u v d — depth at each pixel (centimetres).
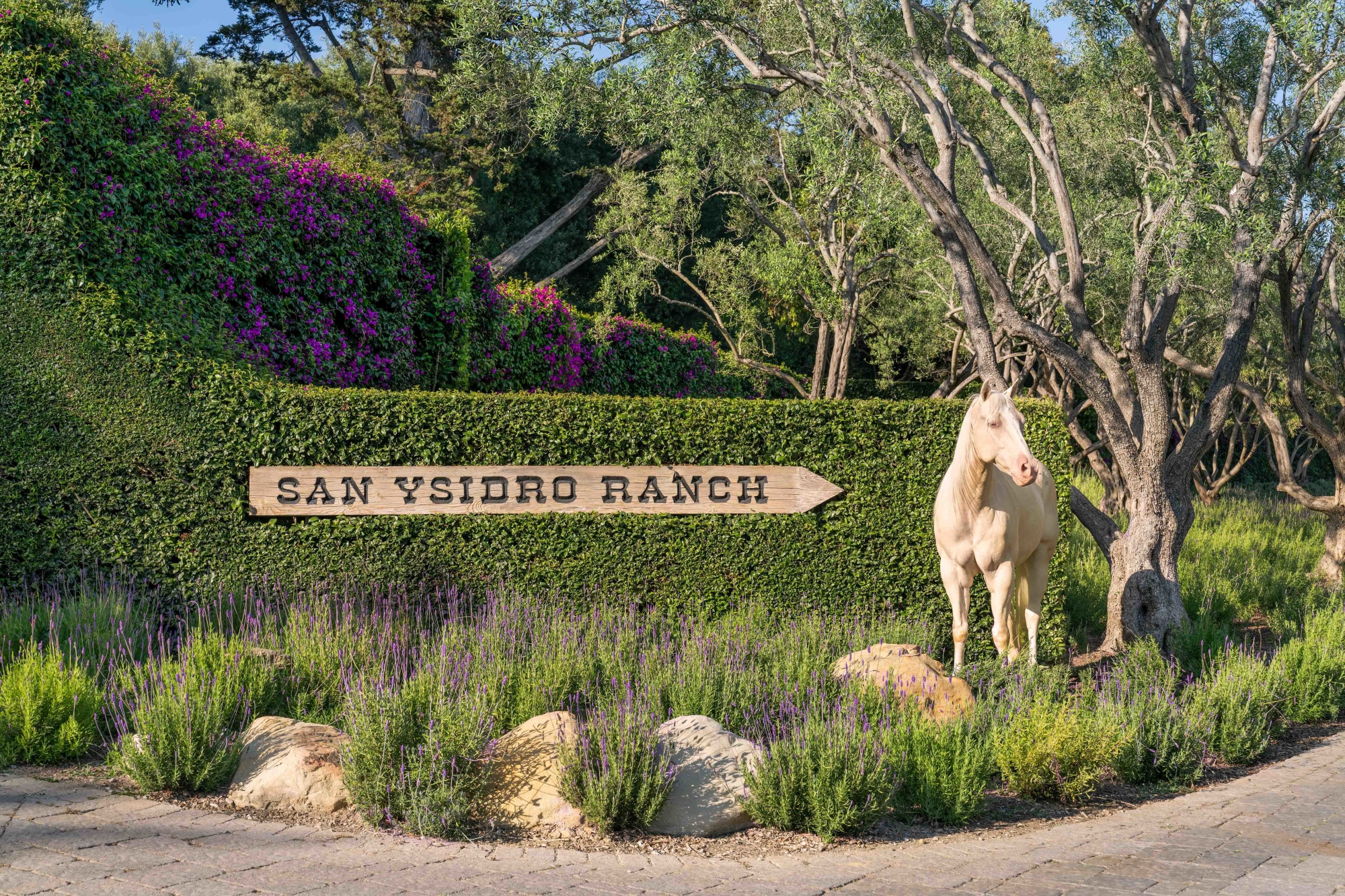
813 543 961
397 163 2483
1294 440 3506
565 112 1143
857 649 866
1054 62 1473
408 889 414
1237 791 649
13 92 860
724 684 718
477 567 927
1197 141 979
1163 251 1062
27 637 741
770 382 2647
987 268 1095
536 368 1708
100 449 876
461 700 573
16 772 562
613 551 941
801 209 1906
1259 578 1427
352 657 724
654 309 3266
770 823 541
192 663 642
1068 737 625
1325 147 1278
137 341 881
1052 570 988
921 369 2391
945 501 826
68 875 408
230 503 892
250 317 1049
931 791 572
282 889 406
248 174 1061
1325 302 1542
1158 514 1075
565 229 3161
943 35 1230
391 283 1266
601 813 512
